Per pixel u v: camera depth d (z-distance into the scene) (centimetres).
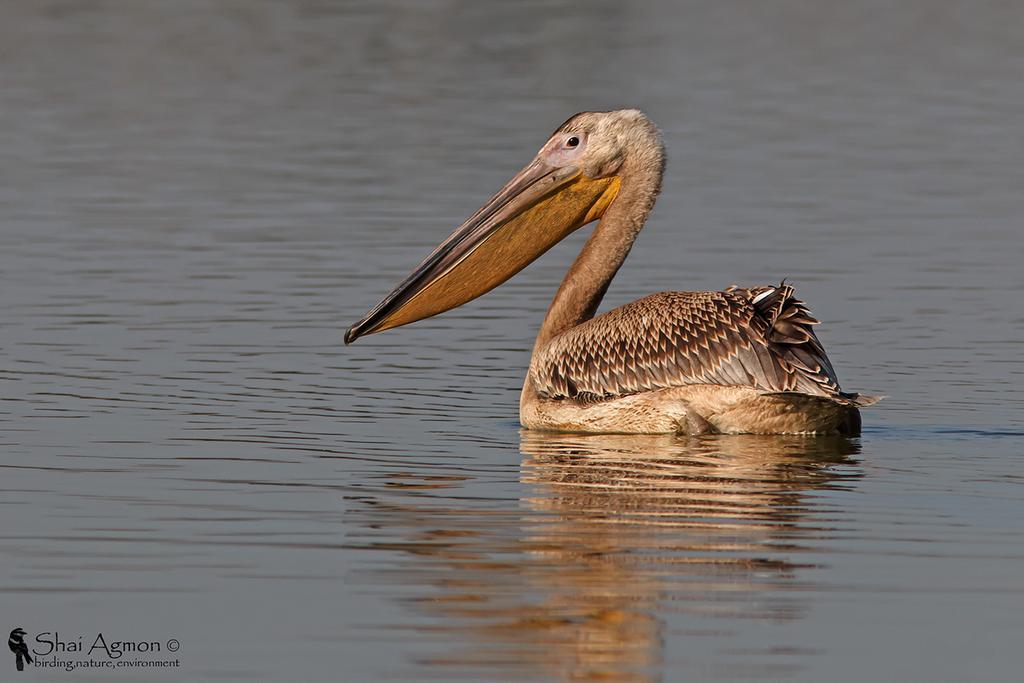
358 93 3919
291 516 1173
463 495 1238
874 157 3114
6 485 1252
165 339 1847
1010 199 2723
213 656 911
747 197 2733
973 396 1606
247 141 3306
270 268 2236
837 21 5269
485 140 3294
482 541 1111
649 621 959
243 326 1922
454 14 5391
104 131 3403
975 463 1339
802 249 2350
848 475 1295
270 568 1054
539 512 1186
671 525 1148
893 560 1069
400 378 1702
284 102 3788
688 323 1462
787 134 3359
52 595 1002
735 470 1320
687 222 2538
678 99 3797
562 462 1356
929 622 960
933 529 1139
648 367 1477
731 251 2333
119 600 995
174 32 4906
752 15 5431
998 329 1905
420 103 3772
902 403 1579
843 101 3778
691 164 3041
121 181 2891
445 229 2497
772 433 1445
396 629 948
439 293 1642
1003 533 1127
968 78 4122
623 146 1631
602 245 1630
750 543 1106
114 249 2350
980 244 2384
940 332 1891
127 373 1688
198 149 3212
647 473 1309
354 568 1052
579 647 921
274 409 1548
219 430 1455
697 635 941
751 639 935
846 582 1024
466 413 1562
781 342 1418
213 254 2322
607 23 5212
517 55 4538
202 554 1080
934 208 2650
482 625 954
